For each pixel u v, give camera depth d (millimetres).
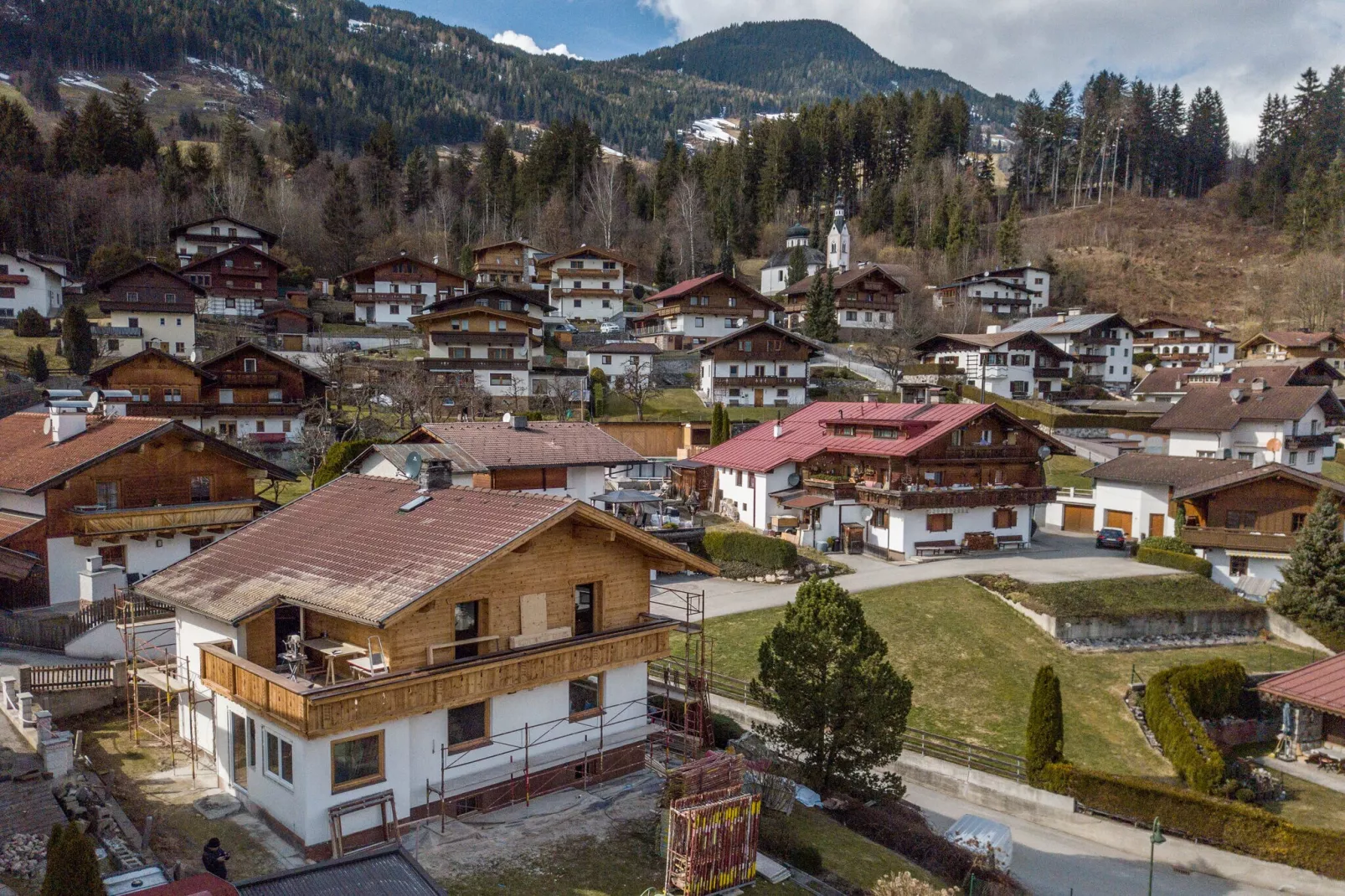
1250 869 27703
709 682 32094
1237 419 70375
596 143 191875
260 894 14945
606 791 24641
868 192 197750
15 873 17875
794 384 94812
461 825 21859
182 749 25797
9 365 78625
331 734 19484
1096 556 57562
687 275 161625
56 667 27641
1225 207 198375
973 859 24859
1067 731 36750
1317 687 34031
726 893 20109
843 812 26531
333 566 23016
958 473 57312
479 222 170500
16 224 121938
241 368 70438
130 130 149750
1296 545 49156
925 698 38406
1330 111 192750
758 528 58812
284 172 175125
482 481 42562
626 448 49719
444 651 21797
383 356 91438
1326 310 143250
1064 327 118500
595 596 25469
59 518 37500
